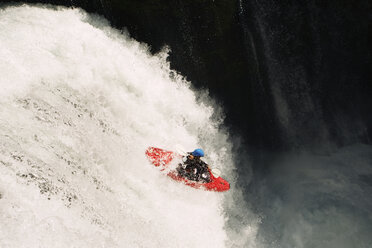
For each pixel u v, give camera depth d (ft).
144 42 72.95
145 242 46.06
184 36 73.15
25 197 37.17
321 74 87.81
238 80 81.00
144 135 63.72
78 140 49.85
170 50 73.82
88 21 70.28
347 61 87.92
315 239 66.44
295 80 86.38
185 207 56.75
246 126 87.04
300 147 93.76
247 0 73.82
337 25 82.89
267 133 90.38
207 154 76.95
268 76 83.97
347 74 89.56
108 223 43.47
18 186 37.50
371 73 90.63
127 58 68.49
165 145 65.82
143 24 71.31
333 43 84.79
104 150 52.80
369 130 95.20
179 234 51.55
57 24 65.87
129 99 64.59
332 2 79.56
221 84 79.92
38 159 42.14
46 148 44.50
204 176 60.49
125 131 60.29
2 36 57.77
